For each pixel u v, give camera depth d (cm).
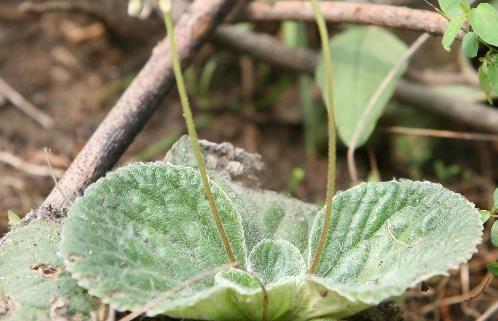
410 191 53
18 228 53
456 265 49
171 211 53
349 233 53
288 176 69
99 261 50
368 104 63
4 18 74
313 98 71
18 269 51
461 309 62
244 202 55
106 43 74
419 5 66
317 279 49
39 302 51
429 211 52
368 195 53
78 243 50
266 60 68
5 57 72
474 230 50
